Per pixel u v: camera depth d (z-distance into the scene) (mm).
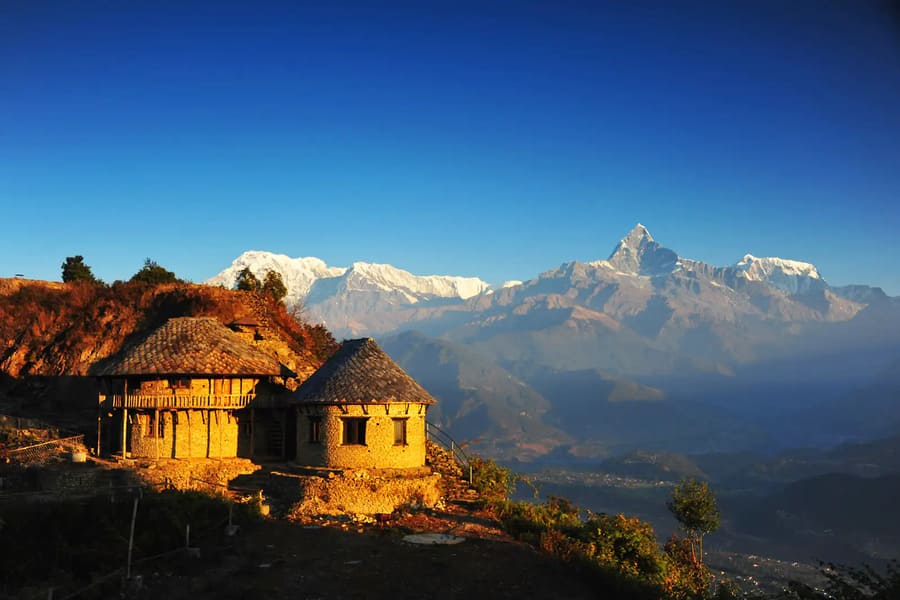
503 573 33281
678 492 60406
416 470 47906
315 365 67562
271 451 53969
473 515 43969
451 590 30938
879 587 31109
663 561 41312
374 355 50375
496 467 52688
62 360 65500
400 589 30688
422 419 49875
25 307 70625
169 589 29156
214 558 32875
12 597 27609
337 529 38875
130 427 51156
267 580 30719
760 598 38531
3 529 32312
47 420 58469
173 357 51094
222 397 51219
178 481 46938
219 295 71688
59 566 30672
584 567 34656
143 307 70000
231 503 38625
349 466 47375
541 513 44406
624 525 42781
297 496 44188
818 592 33344
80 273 82625
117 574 29766
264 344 64438
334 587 30484
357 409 47656
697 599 39156
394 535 38062
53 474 44938
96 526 34094
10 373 65250
